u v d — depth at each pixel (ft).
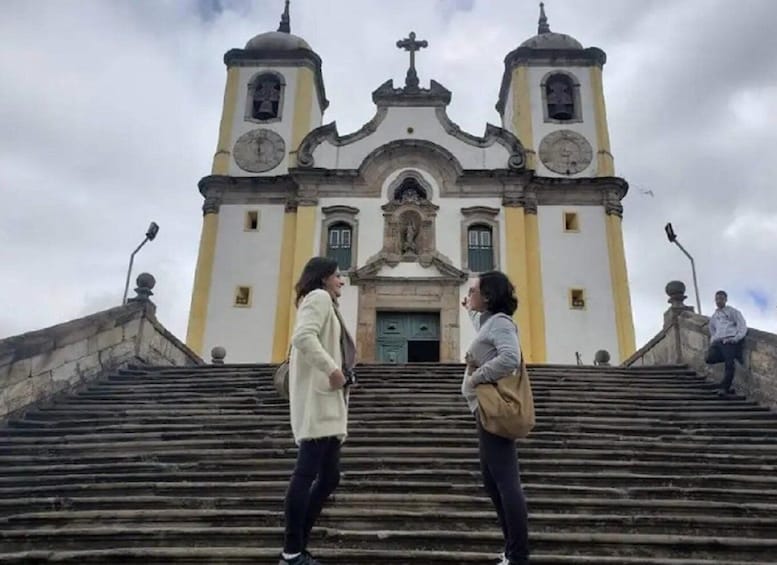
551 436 27.66
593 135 82.33
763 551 17.99
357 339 71.00
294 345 13.57
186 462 25.12
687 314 43.45
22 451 26.84
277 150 82.79
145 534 18.35
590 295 73.67
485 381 14.11
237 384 36.55
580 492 21.86
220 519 19.52
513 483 13.66
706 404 33.35
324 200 77.36
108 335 39.24
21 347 31.09
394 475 22.98
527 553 13.29
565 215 77.51
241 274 75.92
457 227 75.61
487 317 15.14
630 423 29.91
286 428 28.60
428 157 78.18
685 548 18.10
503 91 93.76
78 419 30.78
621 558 16.97
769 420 30.55
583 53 86.63
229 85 86.84
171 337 48.29
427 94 81.87
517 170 76.84
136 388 35.99
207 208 79.00
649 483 22.85
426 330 72.59
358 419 29.89
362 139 80.38
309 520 13.94
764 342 33.40
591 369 41.39
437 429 28.43
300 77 87.51
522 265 73.46
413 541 18.13
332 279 15.03
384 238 74.95
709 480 22.98
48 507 21.15
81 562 16.92
